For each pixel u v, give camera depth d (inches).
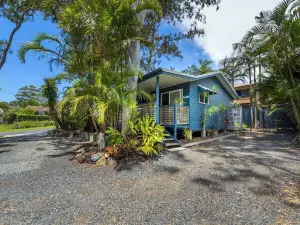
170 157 246.2
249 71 595.2
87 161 225.3
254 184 156.5
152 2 257.8
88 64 264.5
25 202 128.6
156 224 102.7
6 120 1042.1
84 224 102.7
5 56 498.9
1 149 318.7
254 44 353.1
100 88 235.9
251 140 382.6
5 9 471.2
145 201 130.0
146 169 202.1
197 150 287.3
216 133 477.7
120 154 227.5
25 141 410.9
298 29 284.8
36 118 1126.4
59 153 283.7
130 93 259.3
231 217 108.4
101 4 246.8
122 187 155.2
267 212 112.9
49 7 319.9
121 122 275.3
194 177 176.7
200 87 434.9
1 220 106.1
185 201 129.3
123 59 276.8
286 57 308.3
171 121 357.4
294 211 113.1
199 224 102.1
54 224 102.7
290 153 253.1
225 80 519.5
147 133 258.7
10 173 191.8
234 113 563.2
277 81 353.4
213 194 139.6
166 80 395.2
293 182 157.5
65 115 473.7
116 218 108.8
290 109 390.3
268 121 588.1
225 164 214.2
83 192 145.4
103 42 243.6
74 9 246.5
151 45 267.4
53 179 174.1
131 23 258.8
